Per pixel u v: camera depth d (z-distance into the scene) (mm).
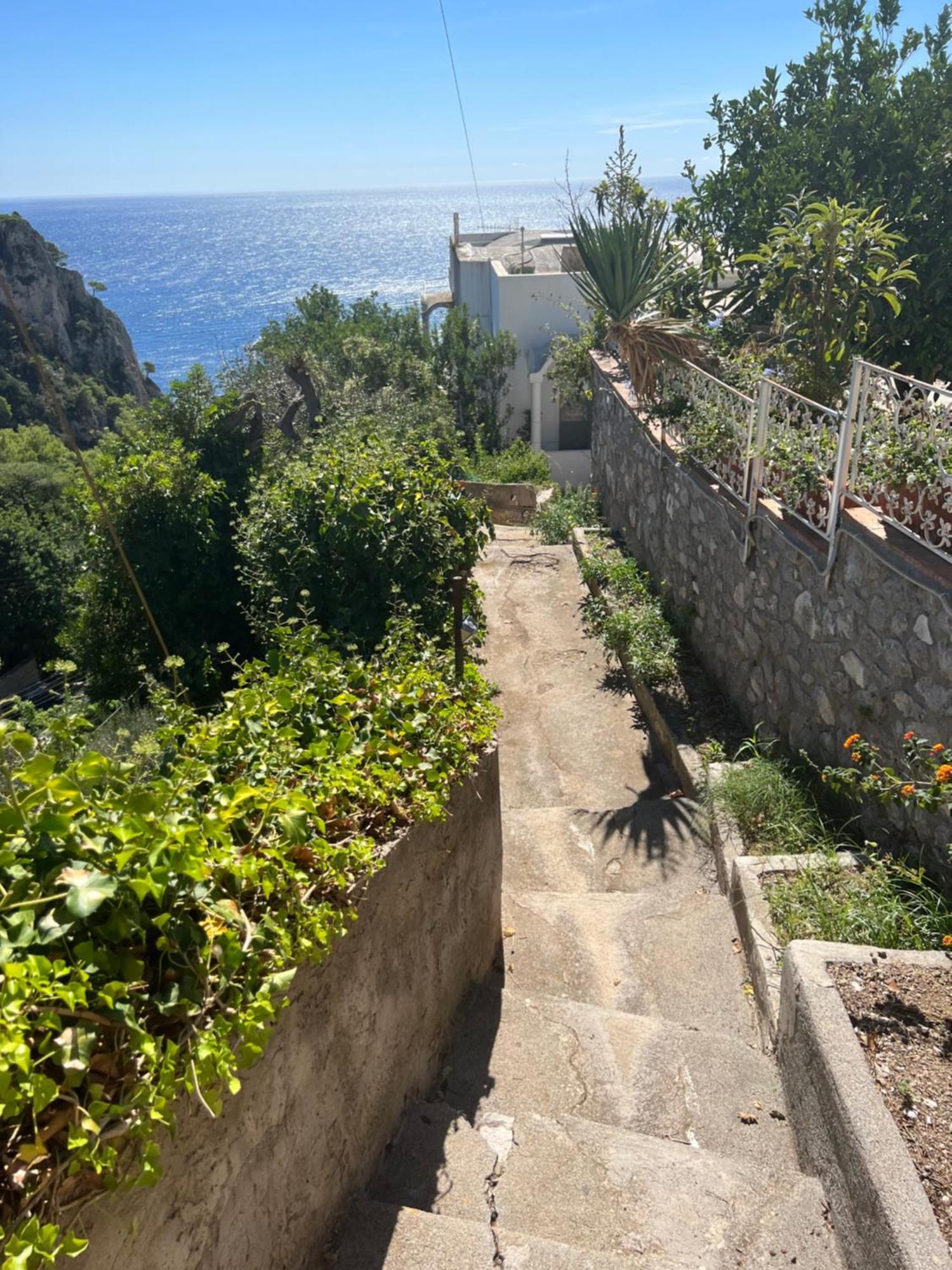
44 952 1651
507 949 4641
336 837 2695
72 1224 1456
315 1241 2443
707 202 10164
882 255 7797
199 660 8805
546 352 26203
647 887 5254
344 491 6676
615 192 8633
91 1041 1542
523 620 10156
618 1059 3703
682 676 7539
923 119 9414
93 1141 1476
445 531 6801
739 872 4590
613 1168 3053
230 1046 1874
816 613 5309
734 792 5207
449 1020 3676
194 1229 1824
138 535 9219
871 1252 2578
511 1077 3520
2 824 1705
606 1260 2521
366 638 6297
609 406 12227
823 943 3607
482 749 3805
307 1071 2322
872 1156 2662
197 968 1819
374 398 21047
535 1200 2912
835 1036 3127
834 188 9344
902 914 3906
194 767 2447
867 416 4719
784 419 5828
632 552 10586
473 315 31297
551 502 14930
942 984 3379
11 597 24828
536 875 5562
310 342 26672
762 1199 2984
